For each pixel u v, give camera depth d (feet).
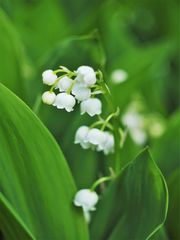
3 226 0.74
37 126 0.67
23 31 1.32
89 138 0.74
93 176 0.95
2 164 0.70
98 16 1.34
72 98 0.68
